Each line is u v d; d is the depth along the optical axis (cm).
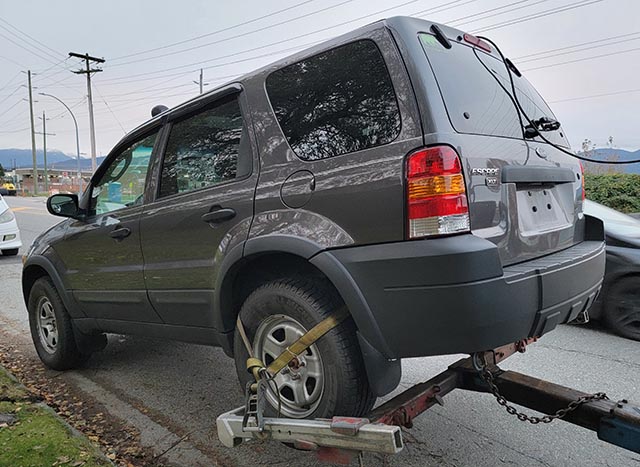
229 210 266
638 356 419
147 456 285
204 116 300
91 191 390
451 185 196
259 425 226
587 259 251
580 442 285
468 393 351
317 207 228
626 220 526
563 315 229
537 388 237
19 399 341
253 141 265
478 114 229
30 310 443
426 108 204
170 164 320
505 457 271
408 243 199
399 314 201
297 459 277
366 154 215
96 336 421
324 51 245
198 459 281
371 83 221
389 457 273
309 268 249
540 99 317
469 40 262
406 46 215
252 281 274
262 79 270
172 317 316
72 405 357
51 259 409
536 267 216
